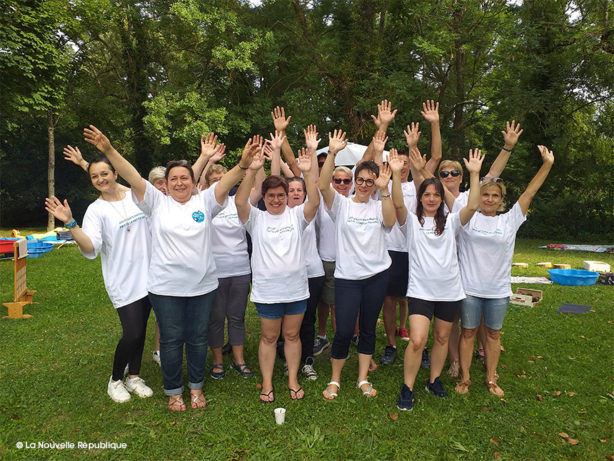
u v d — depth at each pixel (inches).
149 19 744.3
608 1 636.7
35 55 512.4
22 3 504.1
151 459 115.6
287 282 139.7
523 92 599.5
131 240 138.9
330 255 170.7
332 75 641.0
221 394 149.6
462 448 119.3
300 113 672.4
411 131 173.9
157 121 593.3
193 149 697.6
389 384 158.2
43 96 546.3
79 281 321.7
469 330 148.0
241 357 167.2
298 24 685.9
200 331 138.4
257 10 706.2
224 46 631.8
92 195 965.2
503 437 125.4
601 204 714.2
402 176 187.2
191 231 131.2
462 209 142.4
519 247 592.1
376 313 146.6
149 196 129.5
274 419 133.6
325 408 140.4
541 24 631.2
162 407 140.6
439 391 148.9
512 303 261.3
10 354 182.2
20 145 889.5
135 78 789.9
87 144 941.2
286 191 142.3
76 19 665.6
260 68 707.4
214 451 118.0
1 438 122.0
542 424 132.3
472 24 577.0
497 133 655.8
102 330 213.5
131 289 137.9
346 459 115.0
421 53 605.3
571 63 664.4
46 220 980.6
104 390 151.3
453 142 673.0
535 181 144.2
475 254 144.9
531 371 168.7
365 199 145.4
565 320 230.5
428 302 139.0
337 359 148.8
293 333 147.3
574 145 731.4
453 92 685.9
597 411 139.3
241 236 161.8
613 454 117.8
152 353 186.2
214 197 136.1
